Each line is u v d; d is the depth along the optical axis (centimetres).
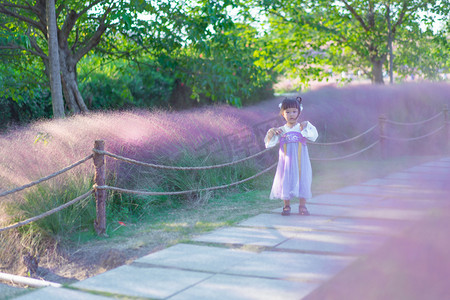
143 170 671
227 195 715
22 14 1059
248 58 1123
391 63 1778
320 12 1822
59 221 516
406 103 1385
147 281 344
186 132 782
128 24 940
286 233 461
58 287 338
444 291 276
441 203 456
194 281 338
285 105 547
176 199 670
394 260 319
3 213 535
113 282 345
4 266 482
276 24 1881
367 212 496
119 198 625
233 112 1013
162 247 443
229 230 489
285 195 532
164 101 1417
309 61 1920
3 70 1086
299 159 539
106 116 760
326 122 1196
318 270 343
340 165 977
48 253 486
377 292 284
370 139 1184
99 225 518
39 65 1188
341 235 427
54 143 644
